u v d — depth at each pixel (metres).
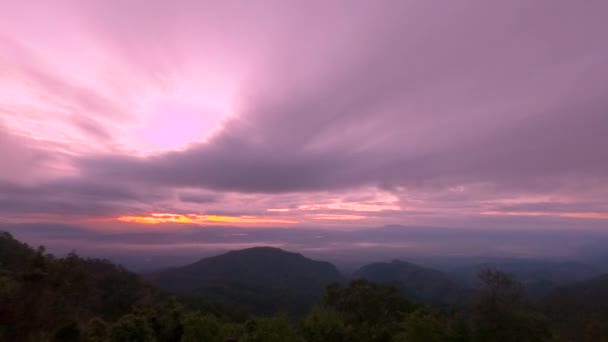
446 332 17.58
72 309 14.38
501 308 17.20
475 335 17.38
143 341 16.28
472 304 18.02
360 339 19.38
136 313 18.03
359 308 22.17
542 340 17.39
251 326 17.09
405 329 18.27
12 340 12.11
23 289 12.81
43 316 12.94
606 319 20.97
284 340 16.61
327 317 19.39
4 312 12.16
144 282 35.41
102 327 15.79
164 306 19.19
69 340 13.78
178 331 17.73
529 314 17.66
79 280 14.94
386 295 22.91
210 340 16.58
